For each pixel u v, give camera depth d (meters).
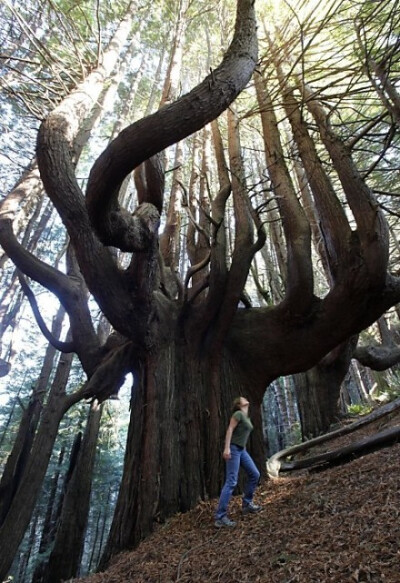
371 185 10.87
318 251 11.02
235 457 4.89
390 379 15.72
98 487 20.48
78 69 7.84
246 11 4.36
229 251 14.02
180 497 5.92
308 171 7.18
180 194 10.57
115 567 4.66
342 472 5.41
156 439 6.27
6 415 26.48
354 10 8.16
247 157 18.42
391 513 3.41
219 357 7.28
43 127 5.40
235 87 3.75
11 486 9.91
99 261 5.75
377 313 6.17
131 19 9.12
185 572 3.63
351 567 2.66
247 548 3.73
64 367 10.25
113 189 4.00
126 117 13.03
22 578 17.09
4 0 6.28
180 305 7.81
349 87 6.29
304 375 12.21
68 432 19.53
